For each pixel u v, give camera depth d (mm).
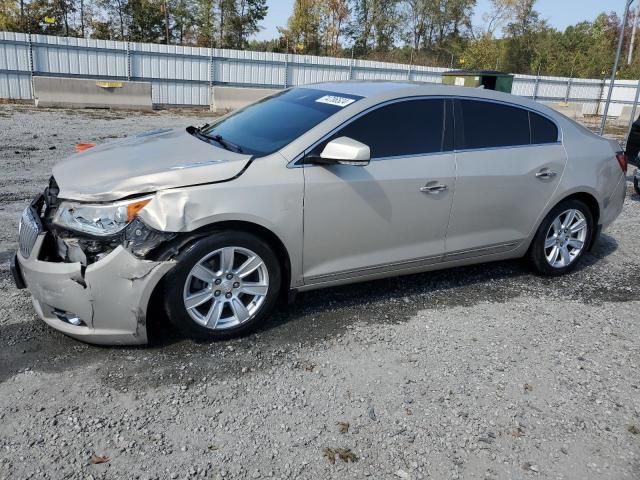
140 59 21219
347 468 2627
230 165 3529
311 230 3775
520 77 29188
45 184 7535
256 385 3225
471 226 4523
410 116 4191
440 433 2910
